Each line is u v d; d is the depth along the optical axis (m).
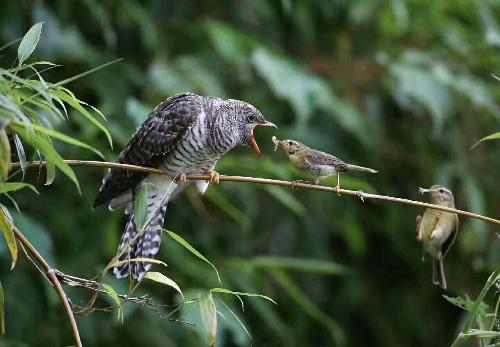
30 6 11.08
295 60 12.35
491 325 6.30
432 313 13.83
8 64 10.64
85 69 11.40
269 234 12.68
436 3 13.69
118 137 10.52
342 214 12.50
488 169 13.50
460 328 12.14
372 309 13.64
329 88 11.90
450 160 13.19
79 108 5.78
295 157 8.30
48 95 5.57
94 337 11.12
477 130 13.56
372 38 13.66
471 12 14.28
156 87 11.02
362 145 12.93
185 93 8.74
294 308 12.99
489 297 13.02
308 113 11.25
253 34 12.81
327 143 12.34
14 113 5.36
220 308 10.73
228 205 11.07
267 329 12.64
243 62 11.58
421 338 13.74
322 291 13.40
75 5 11.80
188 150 8.47
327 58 13.32
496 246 13.22
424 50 13.83
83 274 10.93
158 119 8.49
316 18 13.29
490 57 13.45
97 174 11.20
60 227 11.11
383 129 12.99
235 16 13.08
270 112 12.45
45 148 5.17
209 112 8.55
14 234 6.06
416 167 13.43
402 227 13.45
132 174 8.45
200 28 12.07
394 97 12.48
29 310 10.50
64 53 11.01
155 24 12.31
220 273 11.41
